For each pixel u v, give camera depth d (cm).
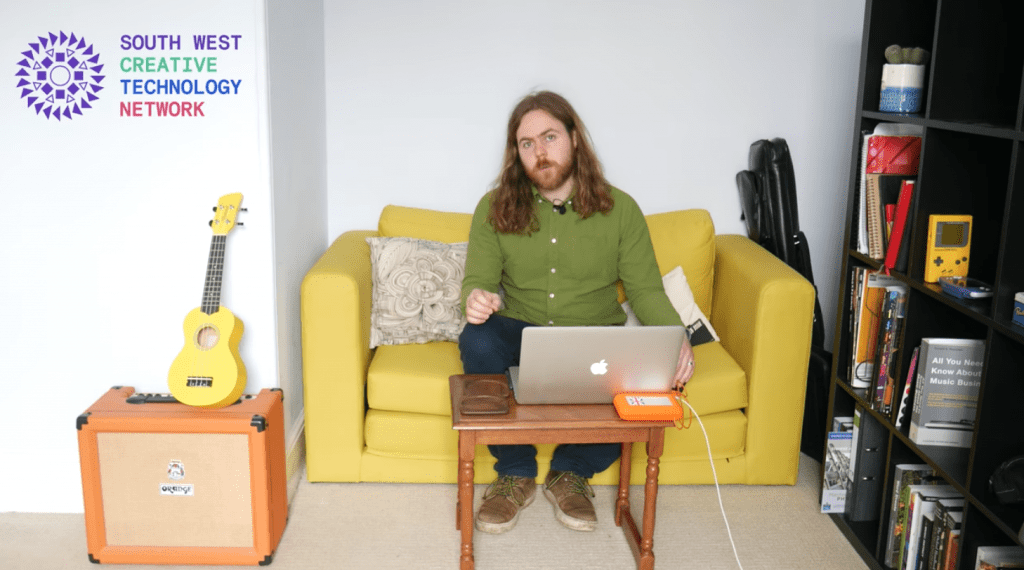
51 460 238
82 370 233
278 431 223
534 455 237
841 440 236
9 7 212
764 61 299
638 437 199
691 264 280
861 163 221
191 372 212
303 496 247
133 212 224
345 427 247
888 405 213
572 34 295
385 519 237
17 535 227
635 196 309
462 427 190
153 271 228
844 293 231
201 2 214
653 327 190
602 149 304
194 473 210
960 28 182
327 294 237
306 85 268
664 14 295
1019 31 182
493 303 229
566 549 224
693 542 228
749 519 240
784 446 252
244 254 229
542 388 197
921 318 200
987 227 192
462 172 305
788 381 246
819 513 244
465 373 231
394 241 272
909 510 202
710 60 298
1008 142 188
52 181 221
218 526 213
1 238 224
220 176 224
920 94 209
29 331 230
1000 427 168
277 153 232
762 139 301
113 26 214
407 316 264
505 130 302
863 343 226
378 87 297
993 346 164
